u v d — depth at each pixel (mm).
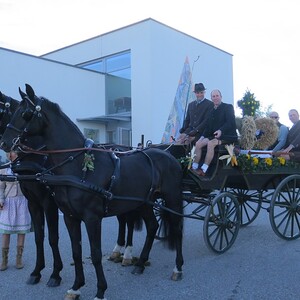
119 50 19406
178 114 16656
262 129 8211
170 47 19312
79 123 18422
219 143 6457
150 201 5363
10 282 5273
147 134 18312
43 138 4621
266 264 5867
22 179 4750
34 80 16484
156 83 18531
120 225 6289
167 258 6320
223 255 6398
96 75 19203
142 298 4664
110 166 4781
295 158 7801
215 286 5000
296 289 4820
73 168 4539
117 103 19656
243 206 8641
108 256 6469
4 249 5801
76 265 4676
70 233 4688
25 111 4402
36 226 5250
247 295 4672
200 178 6305
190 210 10836
